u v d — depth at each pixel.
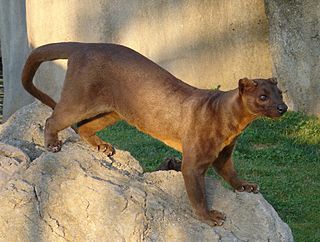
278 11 17.36
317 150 15.71
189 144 9.09
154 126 9.44
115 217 8.91
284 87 17.55
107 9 19.11
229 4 18.22
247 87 8.86
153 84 9.44
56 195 9.08
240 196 9.38
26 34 22.33
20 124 10.75
